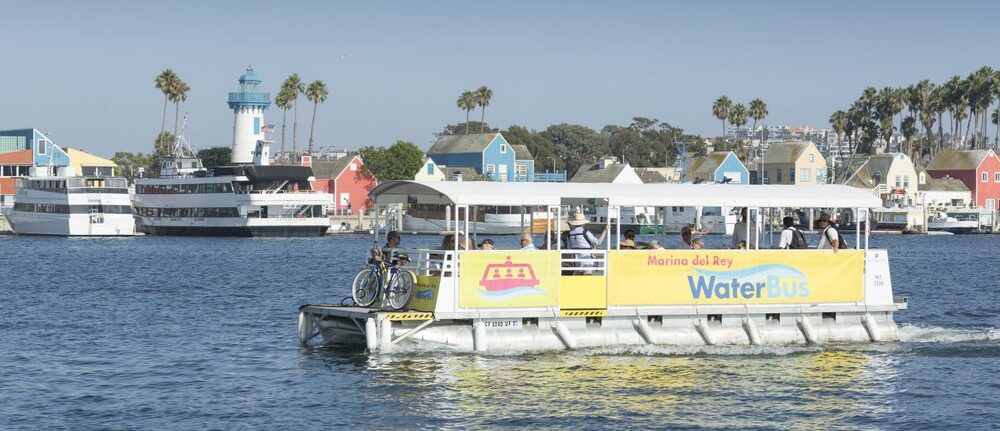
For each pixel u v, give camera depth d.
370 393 38.69
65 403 38.81
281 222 189.00
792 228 46.97
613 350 44.16
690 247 46.88
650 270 44.19
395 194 45.56
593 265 43.78
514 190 42.78
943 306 73.06
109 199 191.50
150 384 41.94
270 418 36.22
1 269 109.69
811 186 47.09
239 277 99.69
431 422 35.31
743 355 44.78
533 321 43.97
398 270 43.88
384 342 42.03
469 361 42.69
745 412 36.78
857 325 47.31
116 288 86.69
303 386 40.28
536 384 39.72
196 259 129.38
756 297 45.44
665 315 44.69
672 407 37.22
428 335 42.81
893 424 35.78
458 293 42.25
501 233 150.38
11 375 44.03
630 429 34.69
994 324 62.00
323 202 191.12
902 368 43.56
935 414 37.00
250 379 42.34
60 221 190.62
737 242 48.31
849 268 46.78
